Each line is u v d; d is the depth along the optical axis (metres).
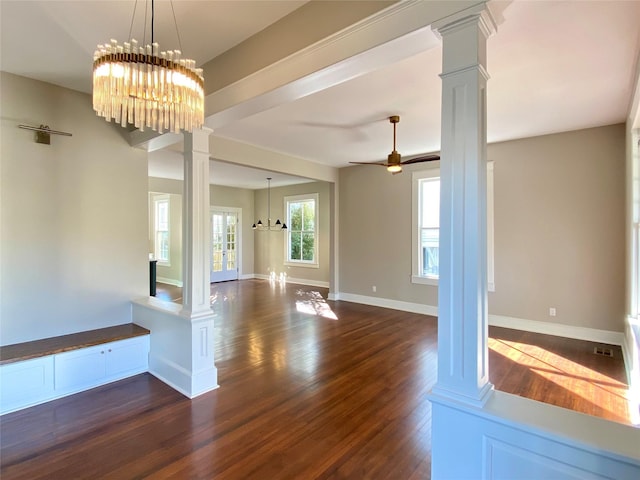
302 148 5.47
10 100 3.03
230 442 2.37
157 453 2.25
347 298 7.23
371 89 3.21
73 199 3.42
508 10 1.99
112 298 3.70
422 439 2.40
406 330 5.07
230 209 10.24
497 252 5.23
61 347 3.04
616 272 4.38
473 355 1.52
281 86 2.28
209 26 2.35
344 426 2.57
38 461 2.18
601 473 1.22
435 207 6.04
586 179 4.55
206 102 2.84
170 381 3.28
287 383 3.30
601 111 3.84
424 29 1.67
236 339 4.64
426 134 4.65
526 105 3.65
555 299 4.80
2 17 2.24
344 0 1.96
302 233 9.74
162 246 9.77
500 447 1.43
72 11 2.18
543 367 3.66
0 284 3.00
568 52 2.56
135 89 1.69
